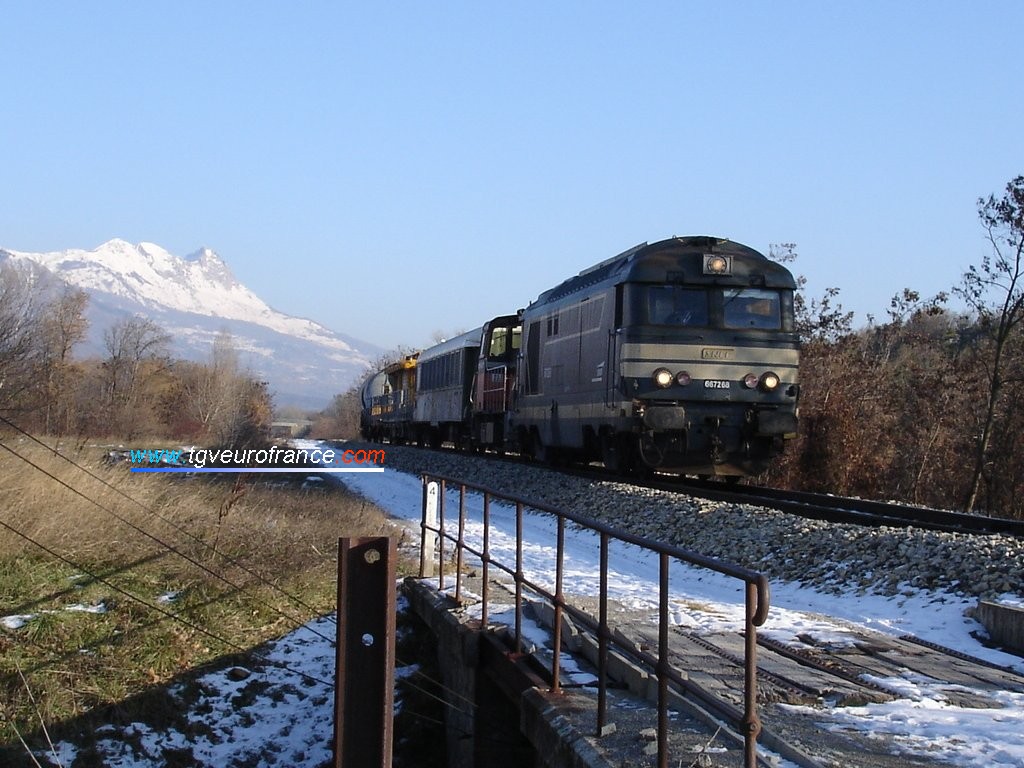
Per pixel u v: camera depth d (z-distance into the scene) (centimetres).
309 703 1093
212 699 1072
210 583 1311
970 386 3428
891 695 744
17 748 916
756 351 2078
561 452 2697
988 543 1228
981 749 603
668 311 2062
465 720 962
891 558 1281
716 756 588
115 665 1068
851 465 3206
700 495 1964
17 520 1341
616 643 623
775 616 1072
